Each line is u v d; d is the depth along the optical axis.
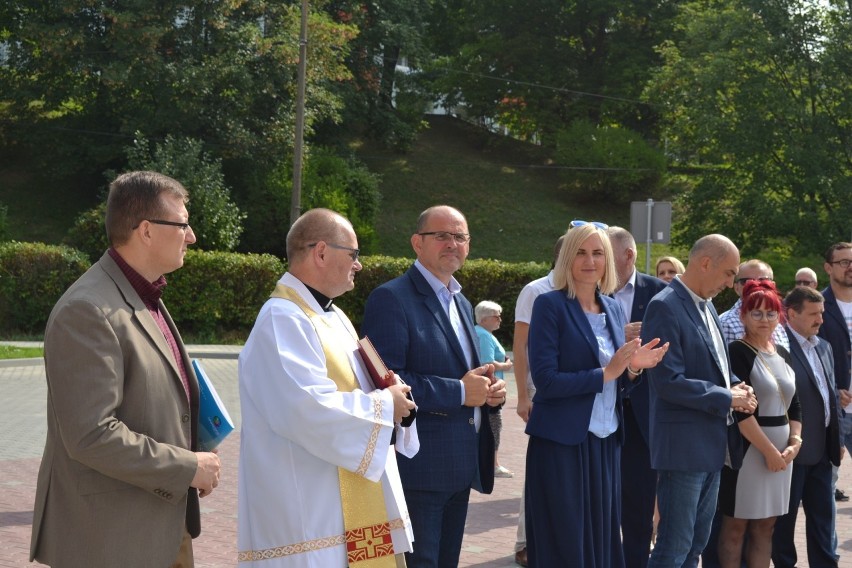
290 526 3.48
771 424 5.56
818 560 6.09
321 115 34.47
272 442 3.53
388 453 3.55
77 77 32.81
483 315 8.55
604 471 4.92
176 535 3.26
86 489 3.13
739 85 33.09
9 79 33.62
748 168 32.97
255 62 32.03
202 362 19.44
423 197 38.94
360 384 3.70
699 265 5.16
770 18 32.16
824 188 31.20
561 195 40.69
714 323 5.31
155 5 30.89
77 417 3.02
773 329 5.65
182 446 3.34
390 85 43.00
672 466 5.00
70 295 3.15
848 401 7.17
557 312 4.87
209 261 22.69
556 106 45.44
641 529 5.73
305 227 3.72
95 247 23.81
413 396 4.37
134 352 3.19
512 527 7.25
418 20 43.12
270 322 3.55
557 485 4.76
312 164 32.75
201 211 26.95
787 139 32.12
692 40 36.56
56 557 3.16
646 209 16.28
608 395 4.95
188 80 30.19
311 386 3.44
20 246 21.80
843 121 32.50
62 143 33.34
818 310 6.09
